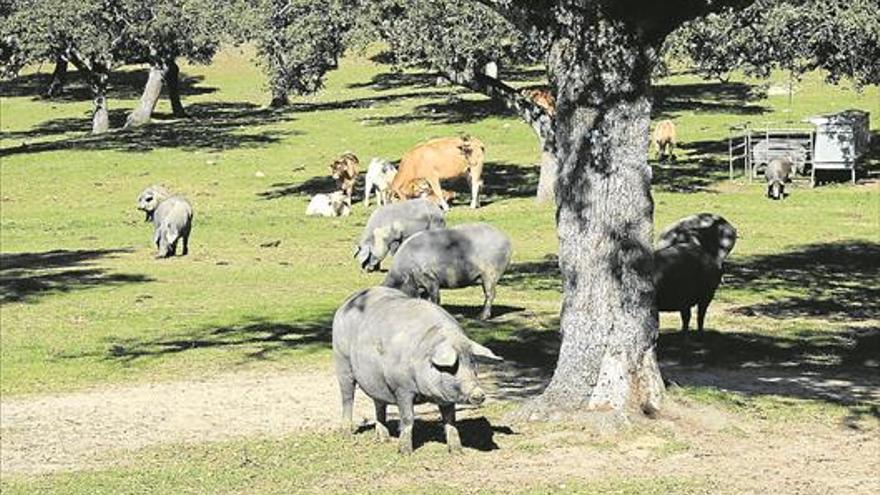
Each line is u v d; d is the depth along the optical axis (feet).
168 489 51.47
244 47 373.81
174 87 285.84
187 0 252.21
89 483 53.47
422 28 133.90
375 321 53.01
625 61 57.11
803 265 119.96
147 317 103.24
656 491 47.19
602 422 55.47
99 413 70.74
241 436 62.34
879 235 136.36
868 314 96.17
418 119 246.06
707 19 147.02
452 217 153.79
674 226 82.02
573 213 57.62
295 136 235.61
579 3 57.00
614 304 57.00
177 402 72.64
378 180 167.94
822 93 258.98
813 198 160.97
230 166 206.90
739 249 129.18
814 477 49.21
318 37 165.37
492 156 205.77
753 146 183.52
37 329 99.66
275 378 78.74
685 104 250.16
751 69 157.69
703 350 81.15
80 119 285.02
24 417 70.49
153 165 209.36
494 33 133.49
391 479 50.11
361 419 63.98
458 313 98.02
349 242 142.72
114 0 244.63
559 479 49.11
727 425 56.59
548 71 59.57
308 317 101.09
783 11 144.97
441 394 50.08
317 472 52.08
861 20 142.10
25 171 207.41
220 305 107.76
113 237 154.10
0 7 245.45
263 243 143.23
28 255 141.69
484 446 54.44
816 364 76.48
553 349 83.41
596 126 57.26
